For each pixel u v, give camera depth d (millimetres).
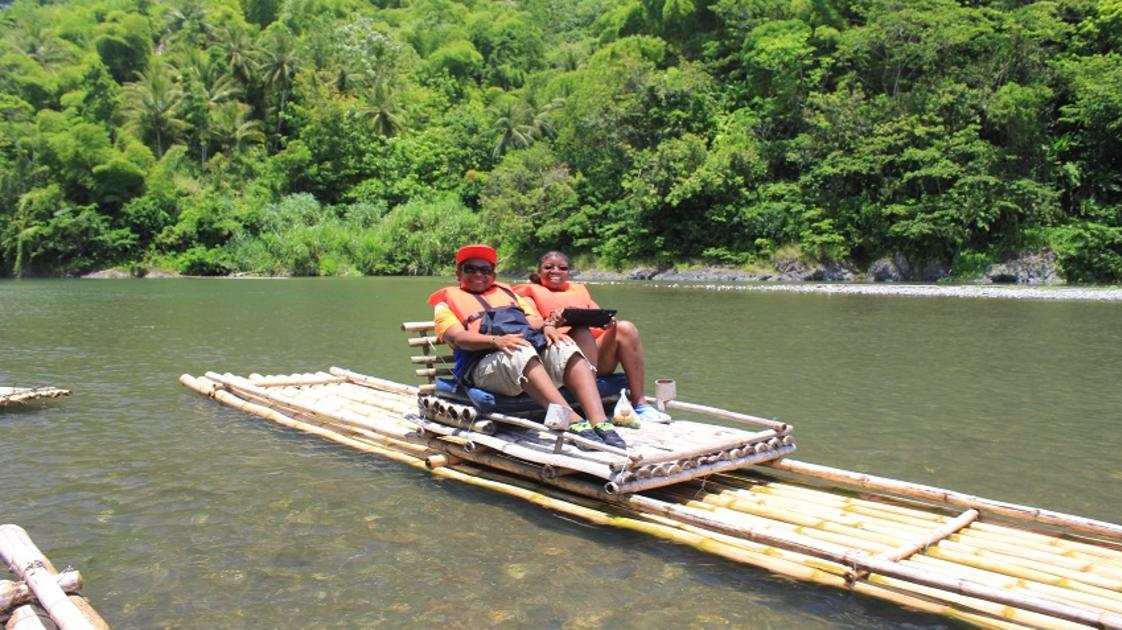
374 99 67000
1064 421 8008
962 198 35719
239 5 97000
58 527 4977
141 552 4594
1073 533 4734
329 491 5691
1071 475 6203
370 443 6980
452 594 4055
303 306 23391
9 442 7020
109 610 3896
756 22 50406
